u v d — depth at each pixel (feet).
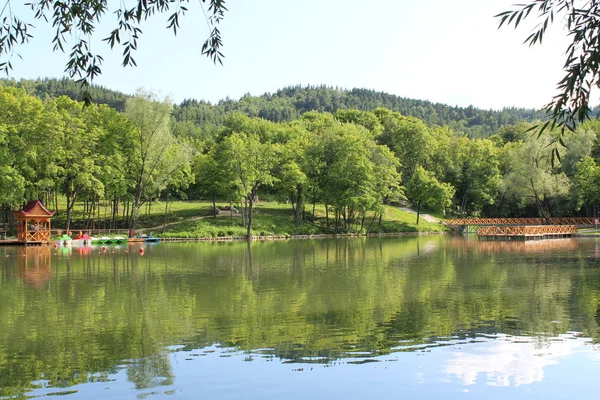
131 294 80.53
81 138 194.39
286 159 260.62
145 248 172.76
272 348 50.83
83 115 205.98
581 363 46.32
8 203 181.47
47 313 66.59
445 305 70.90
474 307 69.67
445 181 348.18
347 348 50.83
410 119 448.65
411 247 177.88
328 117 437.58
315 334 55.88
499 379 42.60
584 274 102.58
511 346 51.26
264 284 90.38
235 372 44.14
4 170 168.55
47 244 182.70
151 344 52.31
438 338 54.19
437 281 93.35
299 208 259.39
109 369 44.93
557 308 68.64
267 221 249.75
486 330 57.41
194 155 231.09
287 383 41.73
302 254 149.79
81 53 33.53
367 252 156.66
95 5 33.96
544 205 289.12
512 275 101.35
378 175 258.98
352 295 79.00
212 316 64.64
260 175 233.14
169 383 41.70
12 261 129.08
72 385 41.24
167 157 216.13
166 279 96.84
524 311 66.90
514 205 340.59
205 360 47.21
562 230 238.07
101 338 54.54
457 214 340.18
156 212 264.52
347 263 124.77
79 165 192.24
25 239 178.60
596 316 64.03
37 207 181.37
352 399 38.75
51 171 183.42
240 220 248.73
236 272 107.14
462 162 342.03
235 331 57.26
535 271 107.65
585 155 282.56
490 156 336.90
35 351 50.06
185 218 254.88
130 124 209.15
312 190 258.37
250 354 48.93
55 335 55.77
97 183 192.54
